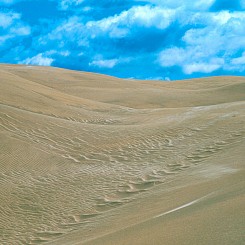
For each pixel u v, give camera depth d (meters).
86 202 12.51
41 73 54.41
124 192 12.88
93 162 16.20
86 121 25.50
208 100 42.75
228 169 12.26
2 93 27.81
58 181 14.30
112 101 40.75
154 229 6.30
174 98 42.84
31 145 17.36
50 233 10.73
